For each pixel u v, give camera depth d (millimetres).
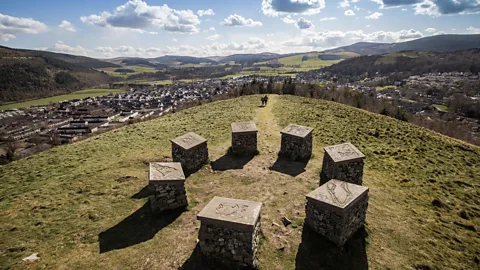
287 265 7387
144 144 19797
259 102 39469
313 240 8297
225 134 21156
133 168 14805
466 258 7871
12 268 7316
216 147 18031
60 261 7641
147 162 15586
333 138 19969
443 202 10977
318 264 7426
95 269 7332
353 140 19562
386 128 22703
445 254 8023
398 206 10695
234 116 28562
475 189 12211
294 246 8094
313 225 8688
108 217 10008
